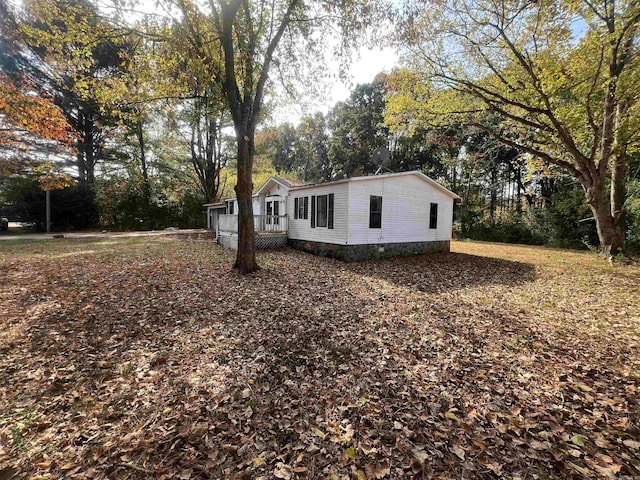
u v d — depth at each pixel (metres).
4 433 2.37
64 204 22.06
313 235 12.56
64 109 19.31
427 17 10.10
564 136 10.53
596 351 3.80
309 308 5.42
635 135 10.14
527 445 2.25
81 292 6.05
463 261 11.45
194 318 4.86
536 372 3.31
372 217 11.49
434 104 12.52
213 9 7.04
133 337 4.18
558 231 17.28
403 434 2.37
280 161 40.59
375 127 27.86
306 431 2.42
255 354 3.72
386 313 5.21
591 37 8.41
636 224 13.29
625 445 2.23
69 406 2.73
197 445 2.26
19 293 5.94
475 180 23.62
